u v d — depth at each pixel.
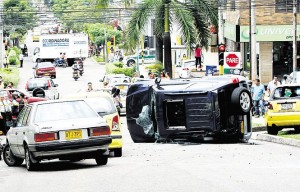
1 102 44.84
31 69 117.00
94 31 144.12
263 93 47.41
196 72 71.25
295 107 33.50
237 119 30.66
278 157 24.33
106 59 125.19
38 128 22.02
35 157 22.23
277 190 16.36
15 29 148.00
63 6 157.00
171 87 31.08
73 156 22.52
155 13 58.56
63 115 22.69
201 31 59.41
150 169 20.81
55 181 19.20
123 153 27.94
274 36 64.00
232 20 67.81
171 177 18.78
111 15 133.75
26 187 18.33
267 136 33.28
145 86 32.56
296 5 58.09
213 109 30.03
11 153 25.23
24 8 142.88
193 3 59.06
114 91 43.28
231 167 20.97
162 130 31.03
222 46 47.91
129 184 17.81
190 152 26.94
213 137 30.62
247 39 64.44
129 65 106.56
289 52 65.50
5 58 109.31
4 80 79.94
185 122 30.58
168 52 59.16
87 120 22.39
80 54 118.62
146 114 32.53
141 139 33.03
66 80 94.75
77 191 17.03
